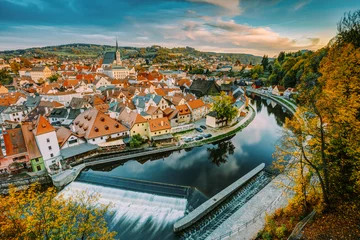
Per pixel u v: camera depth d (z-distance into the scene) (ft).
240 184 129.70
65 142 171.73
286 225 83.46
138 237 101.04
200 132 230.07
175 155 184.75
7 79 574.97
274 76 553.23
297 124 84.64
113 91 342.44
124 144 189.37
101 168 165.78
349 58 96.94
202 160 174.09
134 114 209.97
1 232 55.83
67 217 66.80
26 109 303.07
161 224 107.34
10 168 146.30
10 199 59.21
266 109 360.89
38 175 145.48
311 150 93.35
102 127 190.08
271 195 116.16
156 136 203.82
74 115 239.50
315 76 254.88
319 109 81.92
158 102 259.80
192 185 136.87
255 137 224.74
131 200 124.67
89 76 490.90
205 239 90.48
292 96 401.29
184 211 113.70
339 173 85.46
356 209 76.74
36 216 61.46
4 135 149.18
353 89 85.97
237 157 177.47
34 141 153.89
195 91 413.39
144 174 152.35
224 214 109.81
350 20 165.07
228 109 245.86
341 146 82.23
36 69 627.46
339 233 69.72
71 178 146.20
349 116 75.77
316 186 93.61
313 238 69.87
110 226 107.45
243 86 601.62
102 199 127.13
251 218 100.53
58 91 377.50
